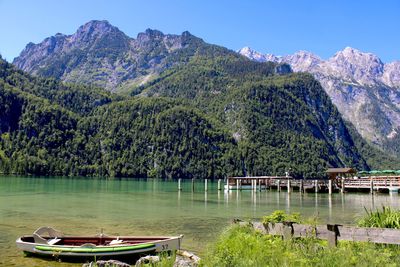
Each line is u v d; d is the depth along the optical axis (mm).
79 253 21250
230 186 98938
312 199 67375
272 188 101562
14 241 26500
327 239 15430
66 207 51000
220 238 18875
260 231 17484
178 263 16781
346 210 48188
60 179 168250
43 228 23969
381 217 18219
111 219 39188
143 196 76000
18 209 47500
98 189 100000
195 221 37938
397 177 81125
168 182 174500
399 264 12812
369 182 83188
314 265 13086
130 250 21484
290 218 19484
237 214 44344
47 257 21703
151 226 34406
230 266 13695
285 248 15180
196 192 92750
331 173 96125
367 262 12969
